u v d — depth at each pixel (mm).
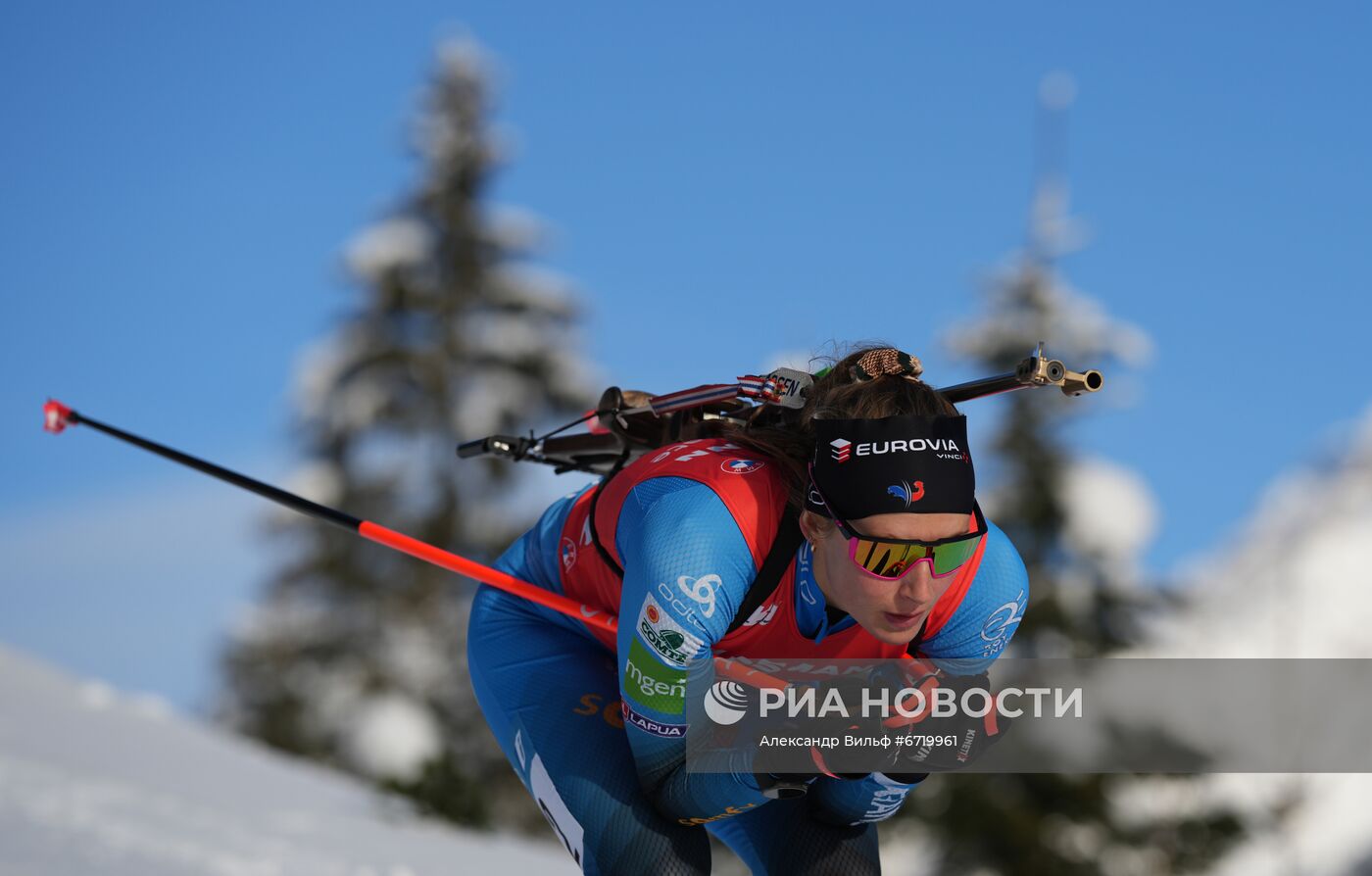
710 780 8820
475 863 24016
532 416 83188
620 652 8781
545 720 9828
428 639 75062
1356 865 62469
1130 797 52812
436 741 71562
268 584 77250
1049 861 51062
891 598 8164
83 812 18453
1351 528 133875
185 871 15891
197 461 11602
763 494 8617
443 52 90000
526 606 10734
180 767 27812
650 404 10016
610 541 9484
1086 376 8914
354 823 26656
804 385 9016
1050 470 61812
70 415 12031
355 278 83125
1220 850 50875
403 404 79875
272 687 75562
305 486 78188
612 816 9219
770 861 10188
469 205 87062
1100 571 60875
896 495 7941
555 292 85250
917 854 54344
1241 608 97688
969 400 9211
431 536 76438
